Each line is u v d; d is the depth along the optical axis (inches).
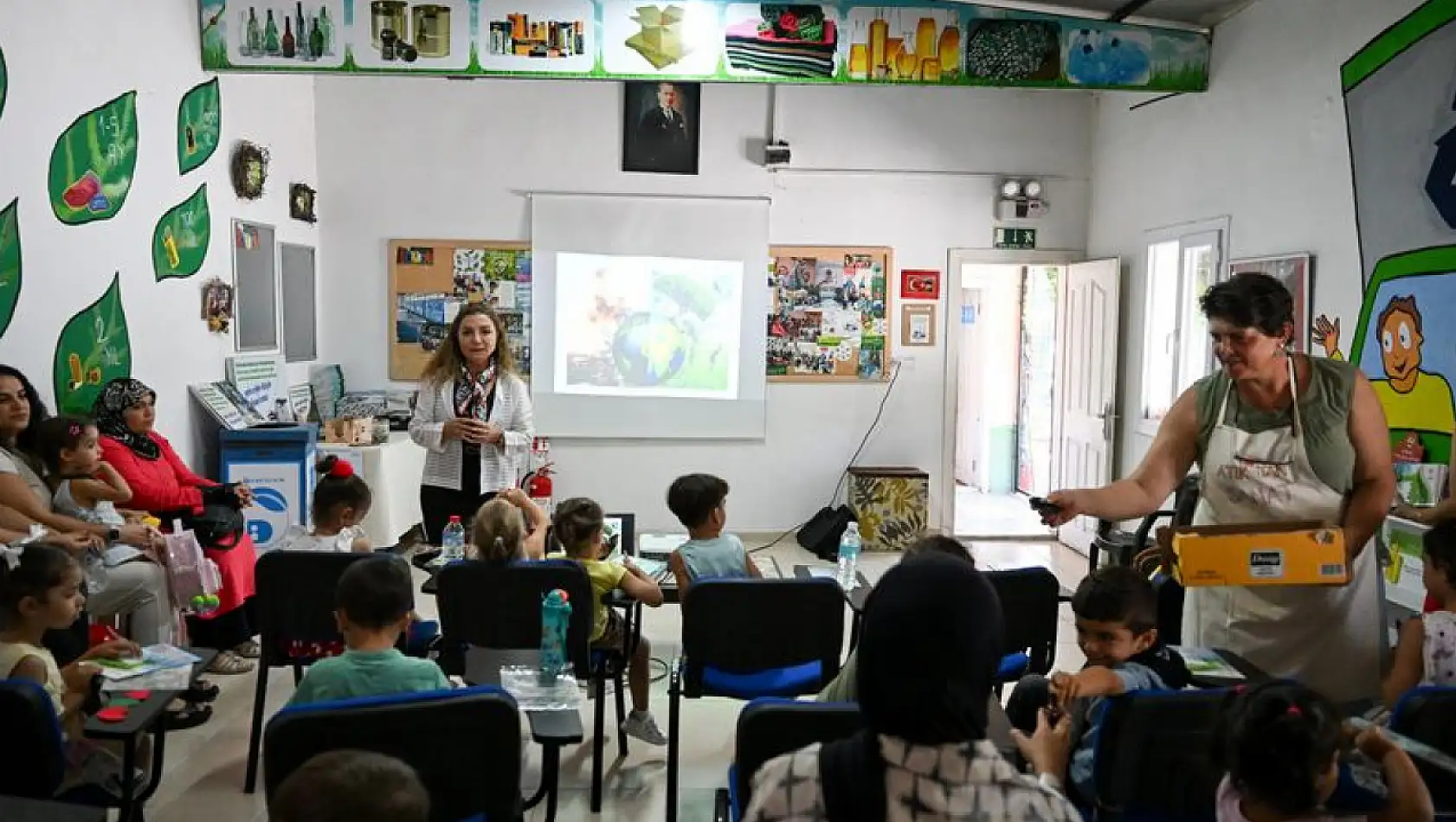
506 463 158.2
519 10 185.9
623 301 271.0
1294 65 178.7
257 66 188.1
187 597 145.3
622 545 171.2
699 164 270.1
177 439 191.6
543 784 96.8
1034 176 275.1
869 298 275.9
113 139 168.6
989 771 40.6
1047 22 197.3
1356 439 88.7
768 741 70.7
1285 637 92.7
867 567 249.0
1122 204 254.4
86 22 160.9
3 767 73.8
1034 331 352.5
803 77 191.9
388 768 48.1
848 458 279.3
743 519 278.4
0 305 143.3
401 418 258.7
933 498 282.4
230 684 159.8
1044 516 93.7
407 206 265.6
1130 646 84.8
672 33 188.5
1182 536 85.0
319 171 263.3
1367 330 156.6
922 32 193.0
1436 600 94.2
